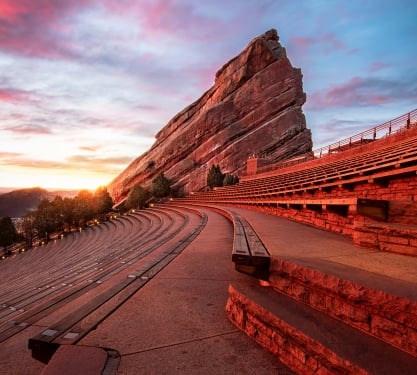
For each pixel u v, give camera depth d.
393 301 2.64
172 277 5.88
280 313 3.30
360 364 2.34
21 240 70.56
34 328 4.28
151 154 85.12
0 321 6.36
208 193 43.28
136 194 60.22
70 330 3.60
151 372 2.85
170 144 76.50
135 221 38.72
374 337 2.78
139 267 6.89
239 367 2.97
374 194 10.98
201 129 73.69
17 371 3.46
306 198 15.79
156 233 17.31
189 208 30.53
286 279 3.95
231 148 67.94
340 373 2.45
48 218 62.66
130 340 3.44
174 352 3.22
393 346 2.62
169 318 4.05
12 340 4.03
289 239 6.45
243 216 13.85
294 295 3.76
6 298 10.26
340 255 4.61
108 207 66.62
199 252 8.16
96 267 10.34
